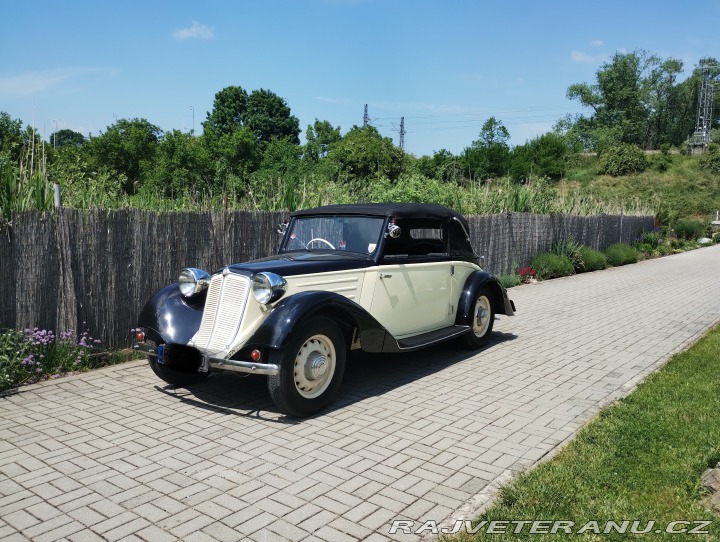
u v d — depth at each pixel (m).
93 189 7.86
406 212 6.04
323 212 6.27
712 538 2.96
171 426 4.64
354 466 3.91
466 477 3.75
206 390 5.60
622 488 3.51
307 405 4.80
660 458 3.90
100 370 6.20
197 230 7.54
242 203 10.04
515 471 3.82
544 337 8.17
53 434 4.45
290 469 3.86
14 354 5.63
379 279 5.71
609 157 59.31
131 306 6.85
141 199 8.91
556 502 3.34
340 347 5.06
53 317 6.09
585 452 4.03
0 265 5.61
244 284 4.88
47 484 3.62
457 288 6.93
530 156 59.28
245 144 33.91
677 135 92.50
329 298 4.88
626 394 5.50
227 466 3.90
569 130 82.00
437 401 5.32
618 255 19.91
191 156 24.94
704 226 38.84
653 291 13.14
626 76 83.25
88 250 6.38
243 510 3.31
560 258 16.19
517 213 14.70
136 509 3.32
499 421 4.80
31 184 6.47
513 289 13.35
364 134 29.09
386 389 5.70
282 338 4.52
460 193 14.71
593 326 9.00
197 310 5.38
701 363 6.43
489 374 6.23
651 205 35.38
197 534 3.06
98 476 3.74
